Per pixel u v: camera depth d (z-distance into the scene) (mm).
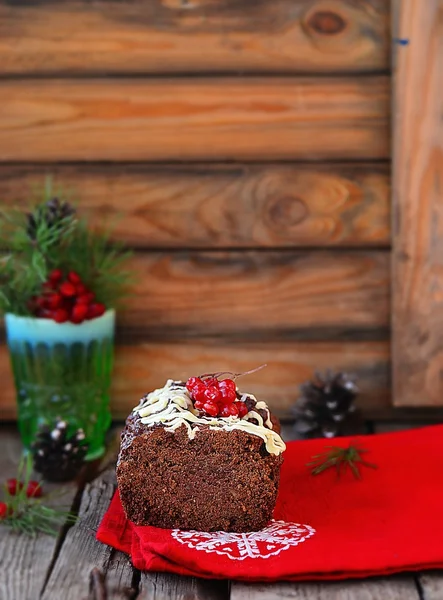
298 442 1011
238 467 872
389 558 823
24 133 1100
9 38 1088
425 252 1097
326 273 1114
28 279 1046
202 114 1095
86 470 1030
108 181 1104
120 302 1120
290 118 1095
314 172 1101
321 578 821
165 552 827
